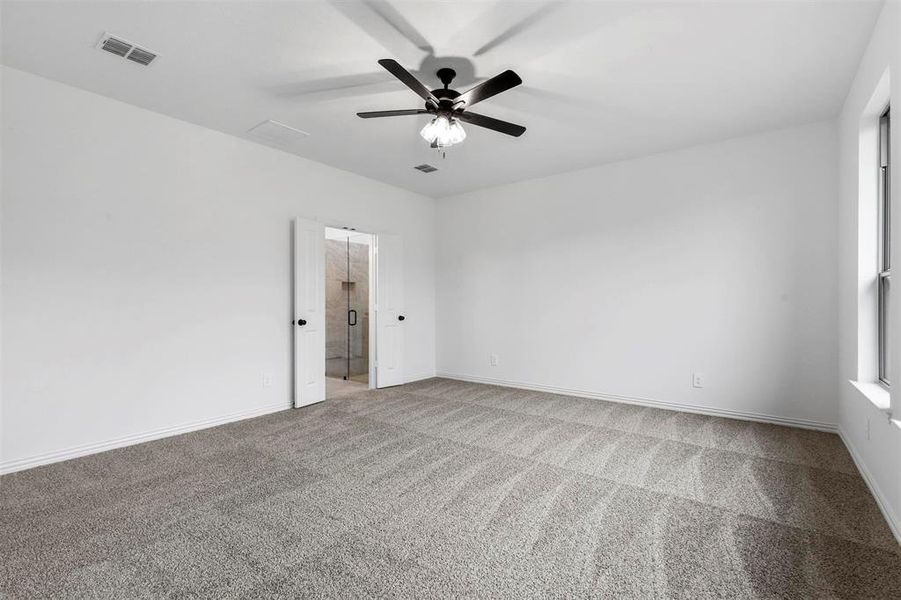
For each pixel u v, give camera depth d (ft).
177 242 11.65
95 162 10.24
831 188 11.59
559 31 7.77
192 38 8.09
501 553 6.21
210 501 7.77
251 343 13.30
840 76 9.30
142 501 7.77
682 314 13.82
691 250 13.64
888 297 8.95
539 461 9.68
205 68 9.14
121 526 6.93
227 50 8.46
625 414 13.48
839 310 11.27
